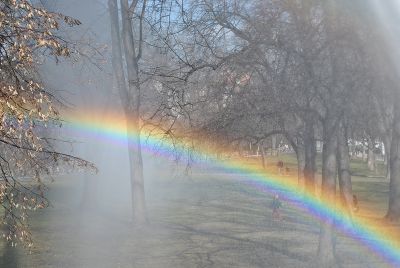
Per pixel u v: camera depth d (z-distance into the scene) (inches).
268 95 444.8
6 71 246.4
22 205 269.1
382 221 761.6
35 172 279.0
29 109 251.9
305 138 522.3
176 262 499.8
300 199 1018.7
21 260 501.0
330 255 467.2
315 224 760.3
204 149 537.6
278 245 583.2
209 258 516.1
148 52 816.9
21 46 243.4
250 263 488.7
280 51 422.3
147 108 799.7
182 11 514.3
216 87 489.4
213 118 509.4
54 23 249.6
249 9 469.4
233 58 460.1
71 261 502.3
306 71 403.2
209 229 724.7
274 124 516.1
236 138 511.8
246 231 706.8
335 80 392.8
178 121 556.4
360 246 548.4
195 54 509.7
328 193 467.2
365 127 453.7
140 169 741.3
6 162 268.8
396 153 779.4
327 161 465.1
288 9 412.2
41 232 684.1
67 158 282.7
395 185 769.6
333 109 406.6
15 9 242.7
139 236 657.0
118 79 735.1
